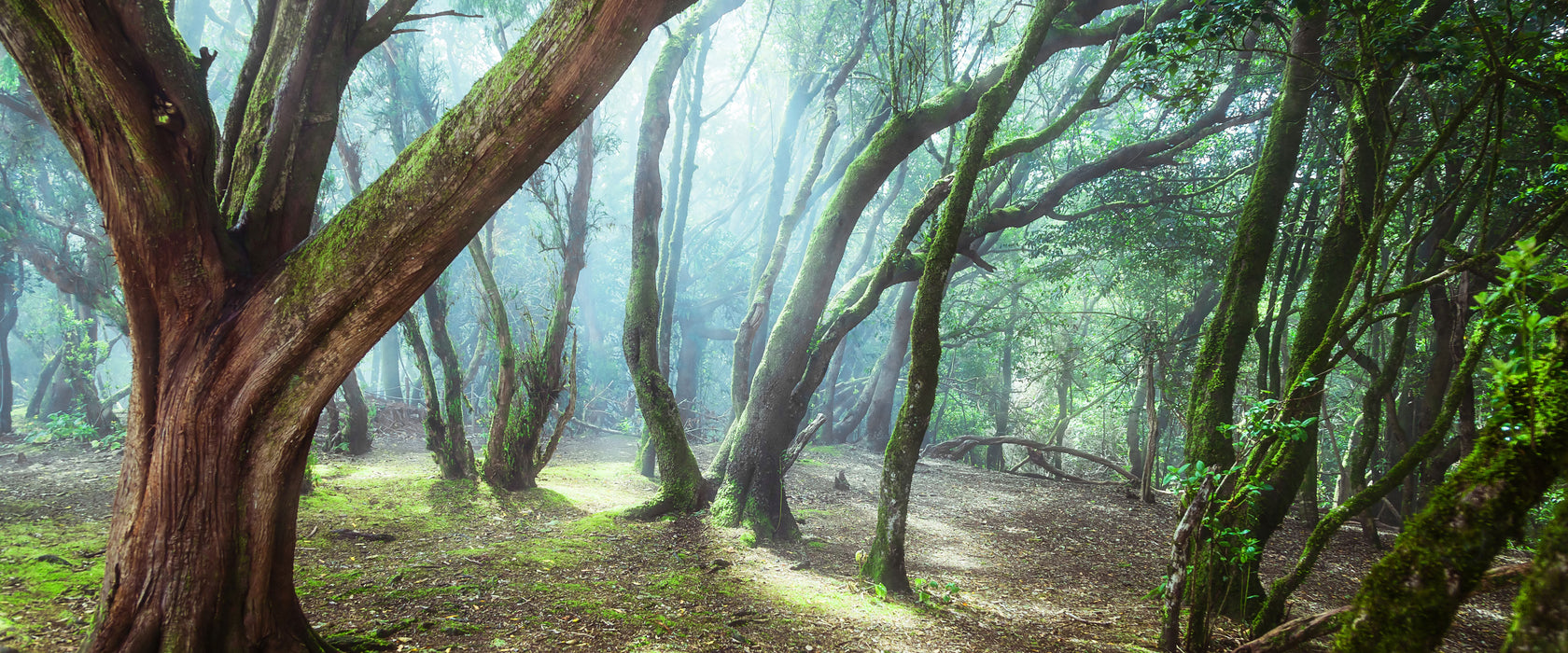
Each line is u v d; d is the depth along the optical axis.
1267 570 8.71
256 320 3.21
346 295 3.15
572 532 8.02
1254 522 6.14
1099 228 15.05
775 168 13.03
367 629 4.62
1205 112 13.96
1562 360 2.56
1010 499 13.02
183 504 3.23
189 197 3.15
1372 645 2.76
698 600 5.96
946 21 9.14
